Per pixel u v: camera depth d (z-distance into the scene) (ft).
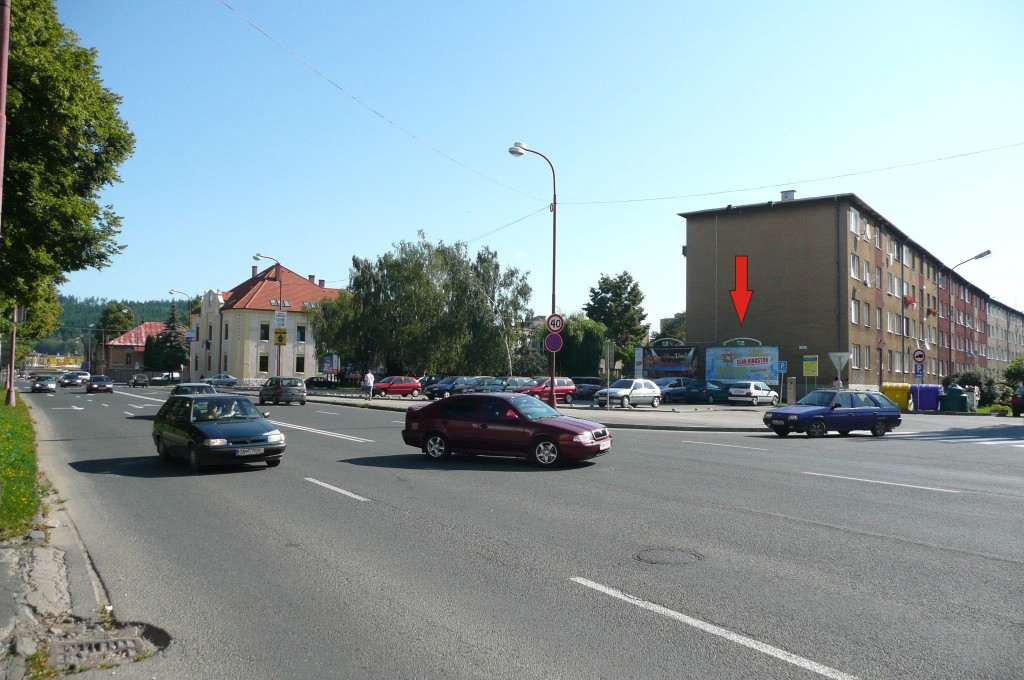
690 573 20.90
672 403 141.49
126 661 15.05
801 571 21.08
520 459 48.47
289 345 265.54
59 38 64.13
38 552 23.29
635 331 301.22
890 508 30.96
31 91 60.18
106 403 125.18
